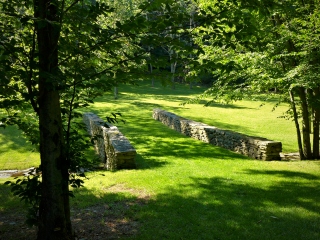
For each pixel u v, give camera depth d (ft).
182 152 37.35
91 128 46.96
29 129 14.60
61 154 12.12
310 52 25.79
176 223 16.03
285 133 51.75
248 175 25.81
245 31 12.06
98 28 11.21
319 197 20.02
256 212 17.51
